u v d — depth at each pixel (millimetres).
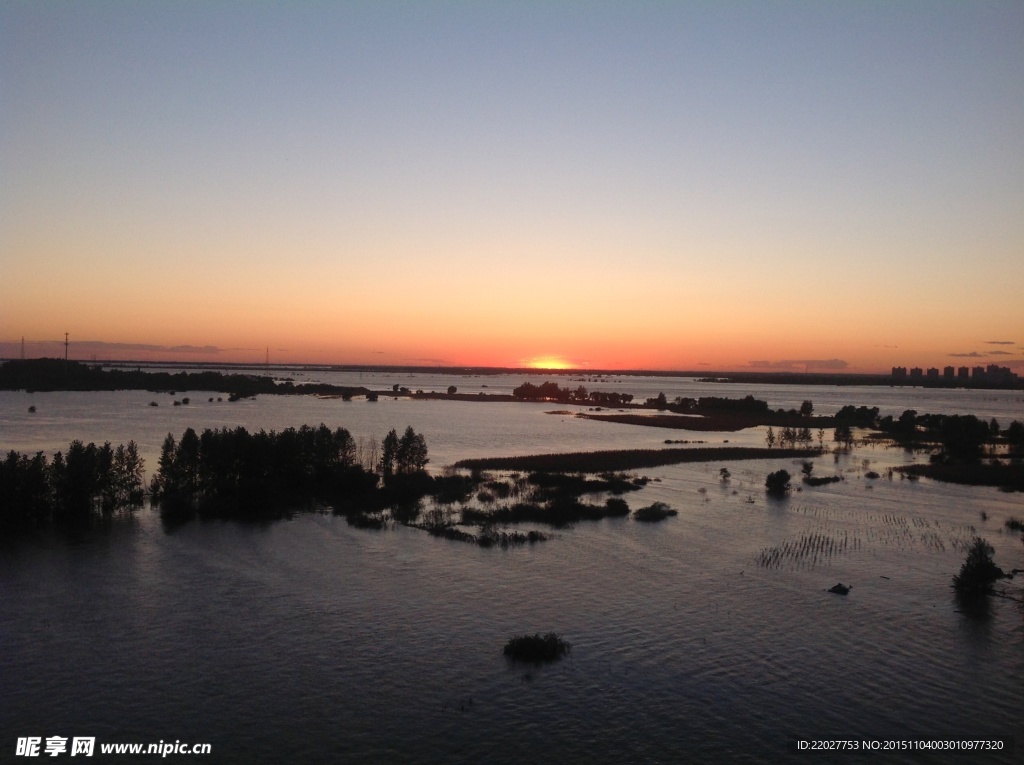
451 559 50625
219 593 43062
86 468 62375
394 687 31953
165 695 30922
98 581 44781
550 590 44344
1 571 46562
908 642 36875
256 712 29703
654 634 37781
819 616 40344
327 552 51969
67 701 30312
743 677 33031
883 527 61812
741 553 52938
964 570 44875
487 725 28938
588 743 27734
